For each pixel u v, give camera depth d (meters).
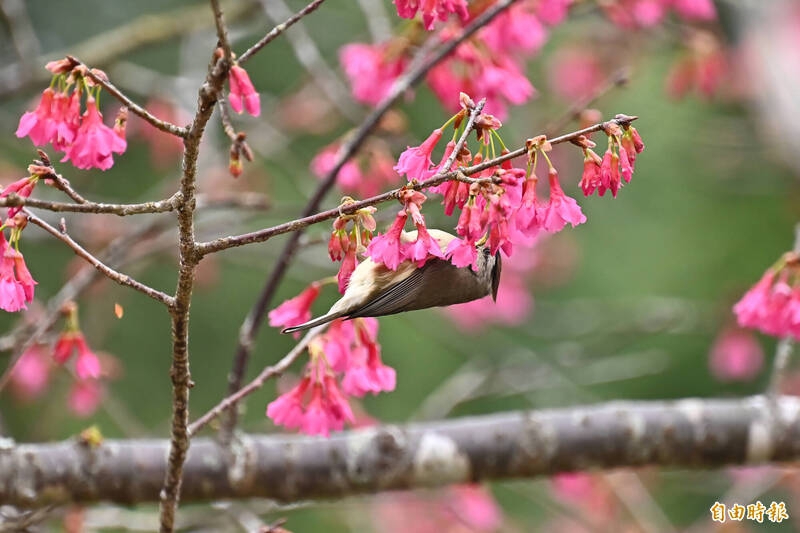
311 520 13.05
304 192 12.15
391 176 8.05
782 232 14.55
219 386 13.70
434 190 4.70
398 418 13.72
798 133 13.23
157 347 13.52
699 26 13.45
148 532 9.66
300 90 12.70
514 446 7.49
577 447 7.54
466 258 4.45
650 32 12.47
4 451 7.02
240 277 14.02
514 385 11.38
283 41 13.91
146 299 13.53
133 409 13.29
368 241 4.64
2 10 10.56
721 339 12.37
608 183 4.52
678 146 14.87
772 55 13.46
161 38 11.79
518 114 13.30
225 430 7.23
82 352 6.66
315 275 13.09
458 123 4.71
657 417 7.64
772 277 6.83
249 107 4.53
